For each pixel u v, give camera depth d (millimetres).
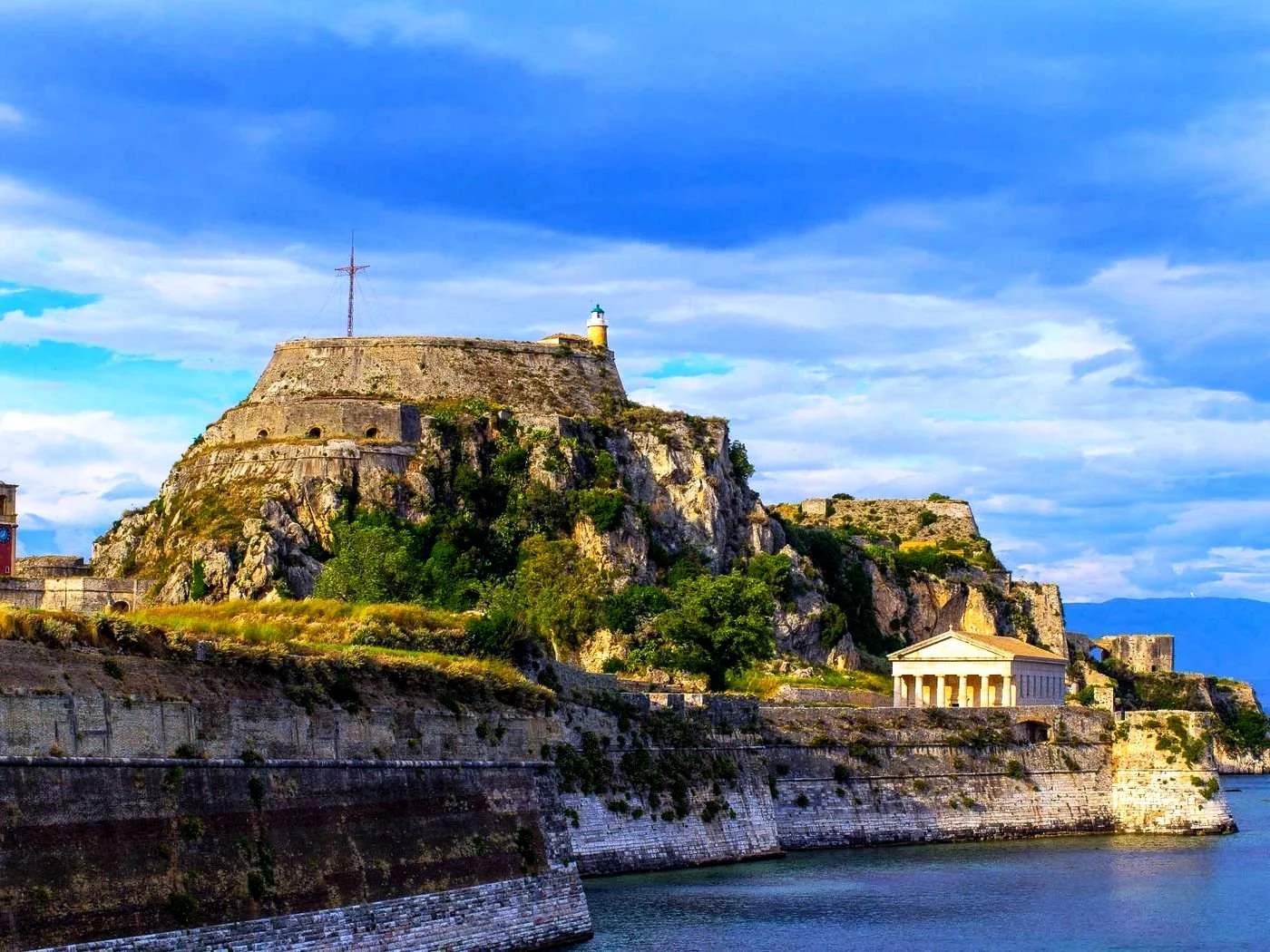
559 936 99500
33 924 69062
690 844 136375
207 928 76000
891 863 148625
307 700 87312
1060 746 177250
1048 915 126438
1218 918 126938
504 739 102062
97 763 74125
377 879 86938
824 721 162625
